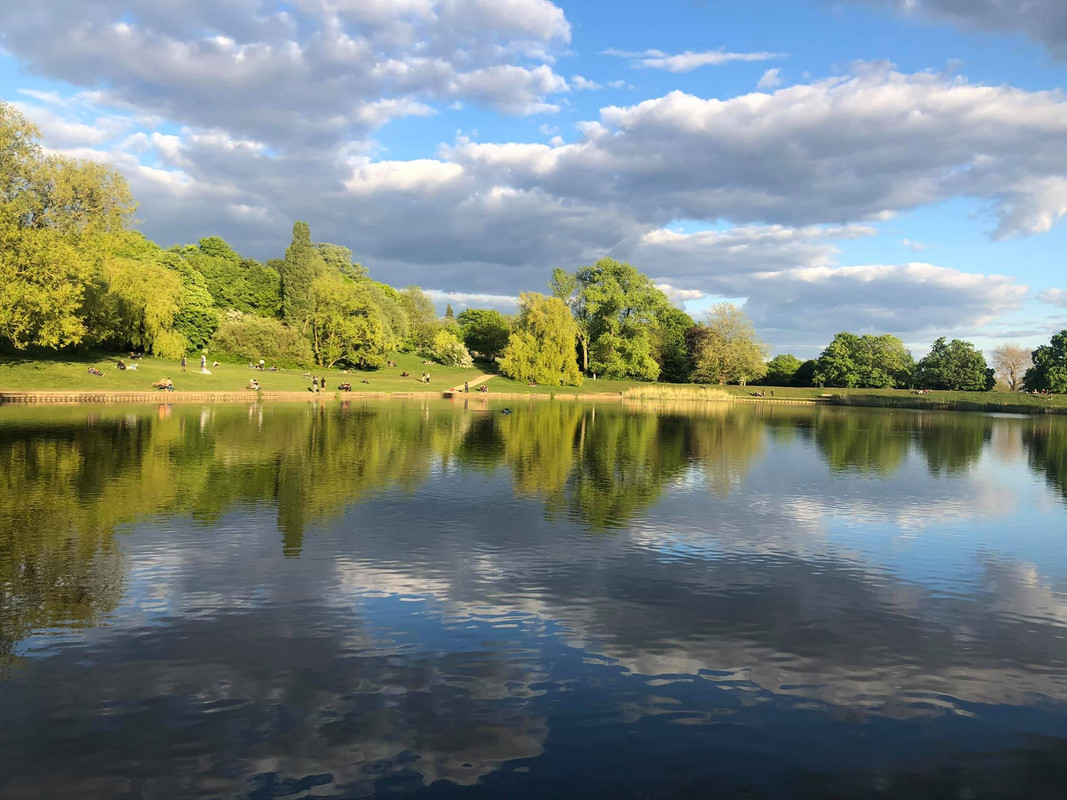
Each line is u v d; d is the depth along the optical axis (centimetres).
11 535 1497
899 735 779
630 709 820
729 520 1894
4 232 5162
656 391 10300
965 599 1264
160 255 9550
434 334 14088
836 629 1095
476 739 745
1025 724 810
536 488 2277
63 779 658
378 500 1988
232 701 809
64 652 930
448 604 1155
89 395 5253
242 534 1555
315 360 10388
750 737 765
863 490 2495
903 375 14162
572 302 12275
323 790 649
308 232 10856
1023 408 10525
